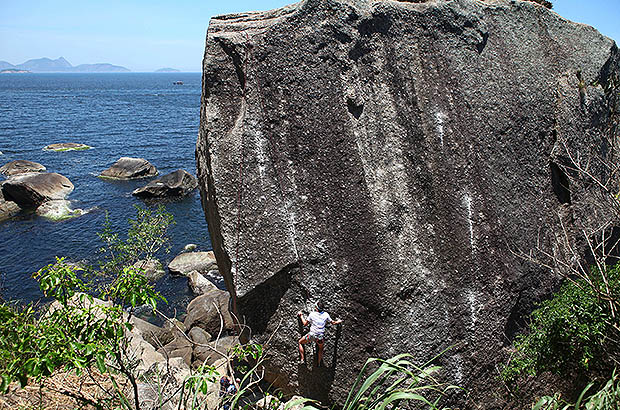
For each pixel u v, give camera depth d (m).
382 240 6.46
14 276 16.08
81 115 68.06
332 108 6.68
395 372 6.27
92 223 21.58
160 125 58.06
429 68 7.06
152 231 12.12
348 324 6.53
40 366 3.85
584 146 8.13
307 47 6.70
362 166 6.61
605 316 6.17
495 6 7.81
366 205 6.52
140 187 28.11
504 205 7.09
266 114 6.66
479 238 6.80
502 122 7.29
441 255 6.68
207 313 12.00
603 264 6.61
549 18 8.43
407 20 7.07
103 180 30.00
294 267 6.64
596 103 8.48
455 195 6.80
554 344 6.45
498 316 6.80
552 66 8.16
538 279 7.21
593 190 8.13
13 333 4.31
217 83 6.89
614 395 4.84
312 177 6.66
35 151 39.25
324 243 6.59
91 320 4.49
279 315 6.79
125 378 6.31
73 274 4.36
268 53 6.68
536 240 7.29
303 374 6.77
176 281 16.02
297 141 6.68
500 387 6.68
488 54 7.49
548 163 7.77
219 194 6.62
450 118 6.96
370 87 6.85
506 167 7.23
